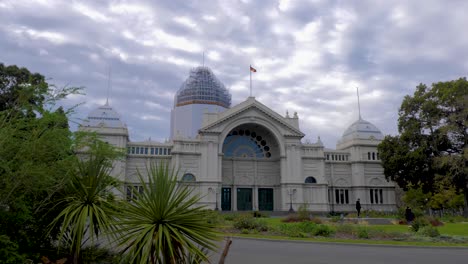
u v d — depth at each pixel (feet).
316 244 81.35
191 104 309.63
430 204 263.90
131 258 29.37
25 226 40.75
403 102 219.82
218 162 232.32
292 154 243.60
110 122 242.17
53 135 37.06
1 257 34.24
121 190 37.27
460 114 190.49
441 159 189.67
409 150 212.64
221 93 321.32
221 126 237.04
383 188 262.26
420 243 82.89
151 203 28.43
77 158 38.65
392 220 148.97
